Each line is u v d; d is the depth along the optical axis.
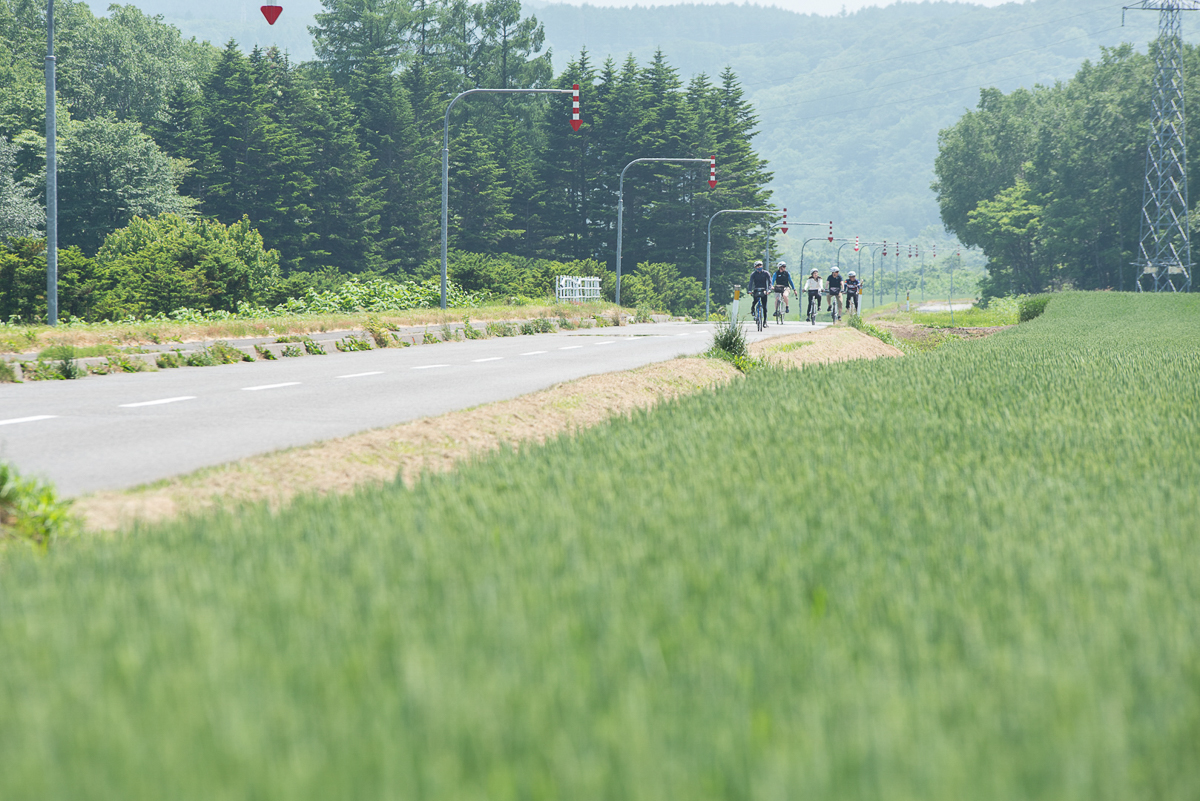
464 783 9.16
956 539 18.00
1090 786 9.21
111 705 10.73
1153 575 15.88
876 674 11.49
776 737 9.91
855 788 9.05
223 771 9.30
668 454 28.02
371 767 9.35
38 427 41.38
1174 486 23.09
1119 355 64.88
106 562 17.89
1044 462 26.17
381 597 14.41
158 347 72.62
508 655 12.09
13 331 71.69
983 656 12.03
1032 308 194.88
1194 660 12.15
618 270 196.62
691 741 9.86
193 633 13.20
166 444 37.28
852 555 16.75
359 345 92.81
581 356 83.06
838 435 30.52
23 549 20.25
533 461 27.45
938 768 9.30
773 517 19.67
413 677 11.20
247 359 78.56
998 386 44.22
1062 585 15.00
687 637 12.68
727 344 74.31
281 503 24.19
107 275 166.25
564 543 17.72
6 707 11.07
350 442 34.06
